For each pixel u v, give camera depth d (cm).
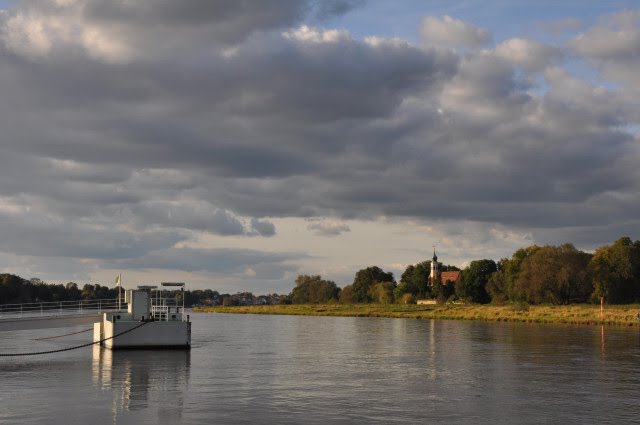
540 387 4212
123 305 8569
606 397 3841
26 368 5162
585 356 6056
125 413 3325
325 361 5769
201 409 3438
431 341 8094
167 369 5109
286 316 19762
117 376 4684
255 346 7500
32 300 19912
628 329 10206
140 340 6650
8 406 3506
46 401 3656
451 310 17825
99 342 6850
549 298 17425
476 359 5875
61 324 7244
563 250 17875
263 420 3180
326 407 3516
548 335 8925
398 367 5297
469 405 3591
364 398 3794
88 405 3534
